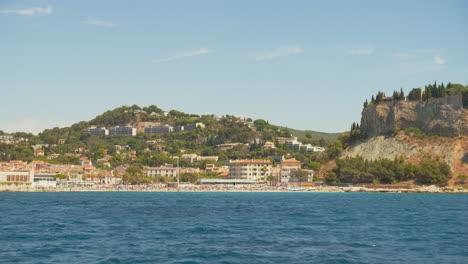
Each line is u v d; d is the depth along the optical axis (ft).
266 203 473.26
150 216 309.63
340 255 161.99
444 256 161.07
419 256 160.86
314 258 156.76
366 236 208.44
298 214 327.26
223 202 493.36
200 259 154.81
